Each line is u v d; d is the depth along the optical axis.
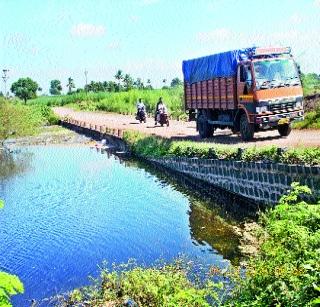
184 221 15.88
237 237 13.38
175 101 53.22
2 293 4.17
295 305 5.98
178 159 22.56
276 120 19.97
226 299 8.08
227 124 22.58
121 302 9.62
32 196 21.98
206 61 23.42
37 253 14.17
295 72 20.48
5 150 38.66
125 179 24.08
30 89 132.62
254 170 15.57
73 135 45.22
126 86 109.31
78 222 17.06
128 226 15.96
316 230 7.77
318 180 12.36
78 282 11.73
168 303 7.83
